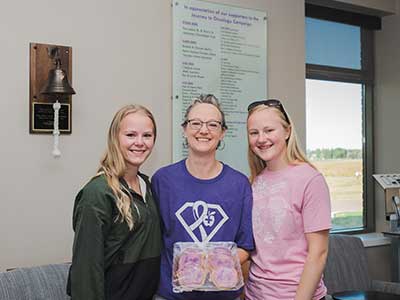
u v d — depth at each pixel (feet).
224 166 6.20
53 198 7.99
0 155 7.59
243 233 6.08
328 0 12.41
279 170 6.19
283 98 10.72
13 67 7.68
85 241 5.29
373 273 12.87
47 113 7.90
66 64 8.07
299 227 5.88
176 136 9.21
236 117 9.96
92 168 8.34
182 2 9.31
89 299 5.22
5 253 7.61
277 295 5.85
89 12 8.32
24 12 7.77
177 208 5.85
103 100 8.46
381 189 13.91
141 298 5.75
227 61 9.87
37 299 6.65
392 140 13.79
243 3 10.13
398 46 13.56
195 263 5.65
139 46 8.84
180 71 9.28
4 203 7.61
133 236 5.57
